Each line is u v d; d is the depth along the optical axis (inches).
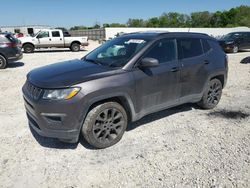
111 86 139.3
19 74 378.9
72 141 139.4
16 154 141.3
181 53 179.6
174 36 179.0
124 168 128.8
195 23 3998.5
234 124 183.5
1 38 430.6
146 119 191.2
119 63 153.5
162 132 169.5
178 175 122.5
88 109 137.1
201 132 169.9
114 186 115.0
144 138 160.7
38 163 133.0
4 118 193.3
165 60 168.6
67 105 129.1
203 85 196.9
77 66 157.0
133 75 149.9
